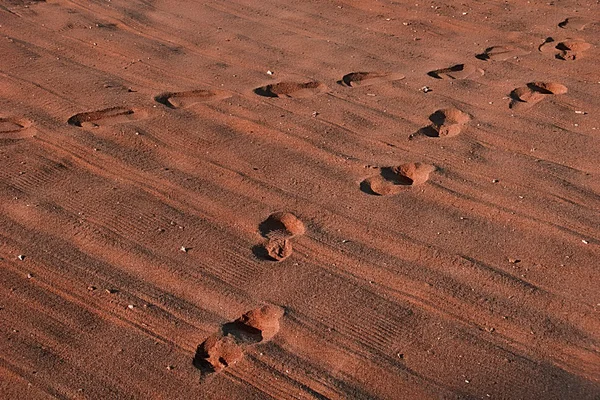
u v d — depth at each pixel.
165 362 2.51
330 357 2.53
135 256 2.95
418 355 2.54
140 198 3.28
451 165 3.52
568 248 3.01
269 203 3.27
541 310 2.71
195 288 2.80
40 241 3.01
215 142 3.69
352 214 3.20
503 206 3.25
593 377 2.47
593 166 3.51
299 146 3.67
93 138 3.70
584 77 4.33
